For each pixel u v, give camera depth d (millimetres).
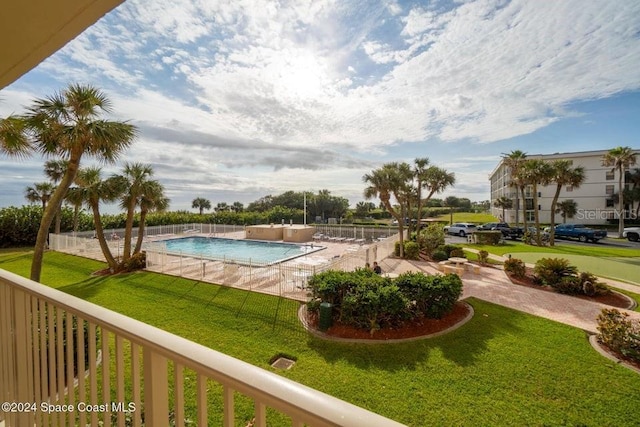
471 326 7336
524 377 5211
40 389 2115
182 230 28750
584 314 8281
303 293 9703
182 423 1158
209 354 1046
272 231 23906
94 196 12570
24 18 1825
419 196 21406
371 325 6852
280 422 3986
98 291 10211
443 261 15094
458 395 4742
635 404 4543
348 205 45062
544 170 22547
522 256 17719
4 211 21828
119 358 1415
